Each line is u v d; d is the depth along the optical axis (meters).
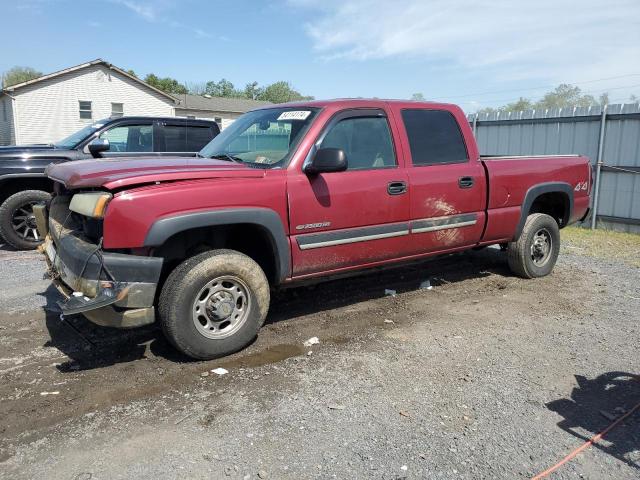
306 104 4.80
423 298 5.66
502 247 6.80
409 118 5.10
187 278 3.79
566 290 6.05
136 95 32.12
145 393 3.53
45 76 29.09
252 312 4.13
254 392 3.55
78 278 3.68
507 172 5.78
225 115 41.88
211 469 2.74
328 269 4.62
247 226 4.23
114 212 3.55
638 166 10.00
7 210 7.76
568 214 6.61
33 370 3.86
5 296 5.59
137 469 2.73
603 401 3.52
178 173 3.82
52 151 8.05
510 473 2.76
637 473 2.78
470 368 3.97
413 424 3.20
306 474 2.71
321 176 4.41
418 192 5.01
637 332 4.76
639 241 9.24
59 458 2.82
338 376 3.80
